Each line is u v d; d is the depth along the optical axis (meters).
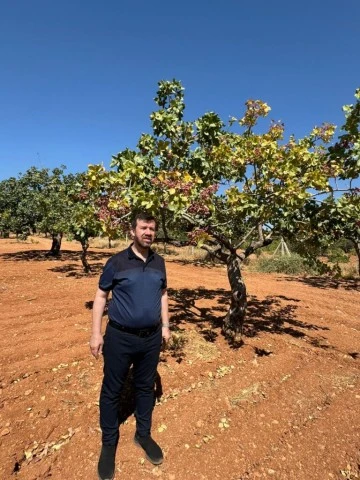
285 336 5.78
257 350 5.13
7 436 3.17
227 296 8.70
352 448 3.11
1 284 9.62
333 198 4.76
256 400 3.81
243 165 4.38
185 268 14.38
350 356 5.08
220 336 5.62
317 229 5.18
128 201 3.66
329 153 4.30
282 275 13.21
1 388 3.97
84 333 5.68
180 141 4.64
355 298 8.97
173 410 3.57
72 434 3.22
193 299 8.20
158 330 2.96
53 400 3.74
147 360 2.94
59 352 4.93
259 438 3.20
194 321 6.38
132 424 3.38
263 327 6.21
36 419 3.42
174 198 3.62
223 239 5.01
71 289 9.15
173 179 3.75
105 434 2.92
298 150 4.06
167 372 4.33
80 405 3.66
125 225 4.06
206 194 4.04
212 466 2.85
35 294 8.45
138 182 4.21
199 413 3.53
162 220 4.50
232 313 5.50
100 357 4.76
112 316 2.87
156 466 2.84
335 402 3.83
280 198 4.05
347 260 18.52
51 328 5.93
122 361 2.86
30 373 4.30
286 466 2.88
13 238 34.59
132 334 2.82
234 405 3.70
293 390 4.04
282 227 5.33
